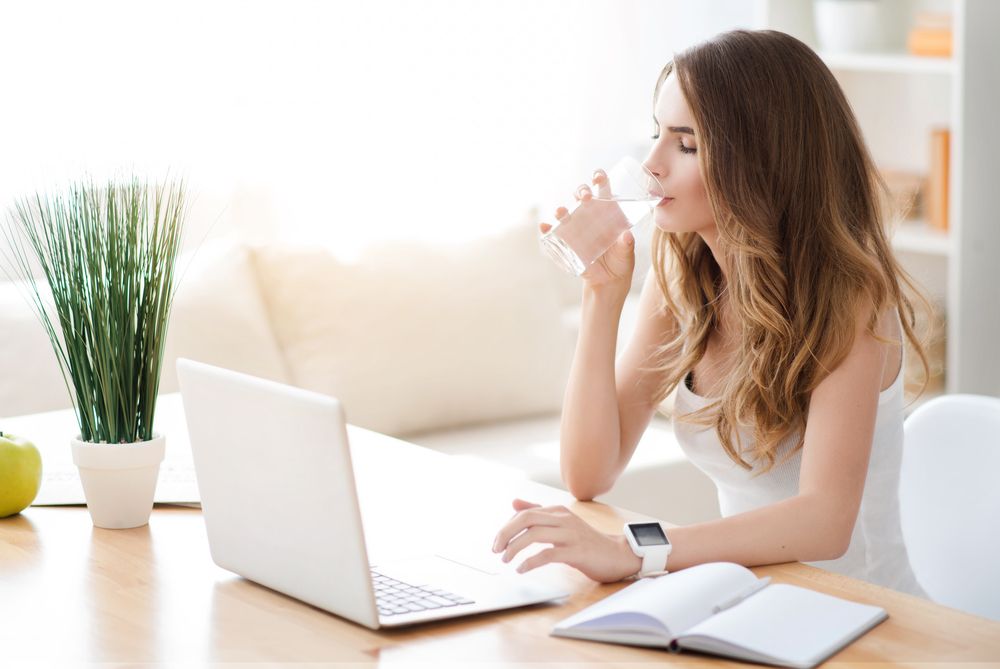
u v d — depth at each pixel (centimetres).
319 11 368
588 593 138
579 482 178
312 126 371
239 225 352
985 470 187
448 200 400
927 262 400
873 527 184
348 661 120
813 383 162
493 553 151
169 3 343
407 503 172
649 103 438
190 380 139
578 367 181
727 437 176
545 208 420
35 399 280
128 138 340
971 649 122
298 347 319
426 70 391
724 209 165
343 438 122
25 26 324
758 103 163
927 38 376
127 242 154
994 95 361
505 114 408
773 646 118
